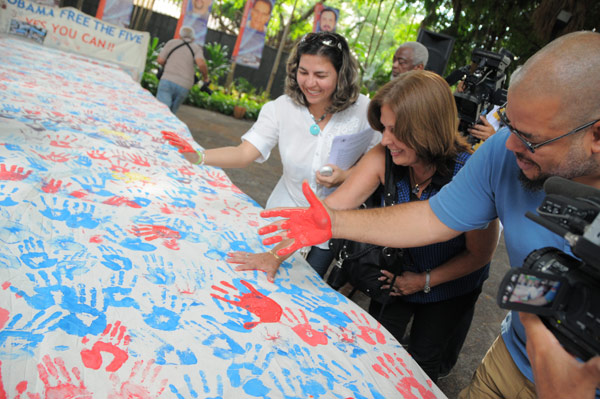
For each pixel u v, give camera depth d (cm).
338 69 193
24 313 102
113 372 94
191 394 95
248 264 154
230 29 1891
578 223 79
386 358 132
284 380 108
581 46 92
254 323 125
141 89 443
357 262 187
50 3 604
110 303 114
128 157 225
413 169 176
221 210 195
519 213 120
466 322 227
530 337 91
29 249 125
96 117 281
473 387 148
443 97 155
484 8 835
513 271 79
